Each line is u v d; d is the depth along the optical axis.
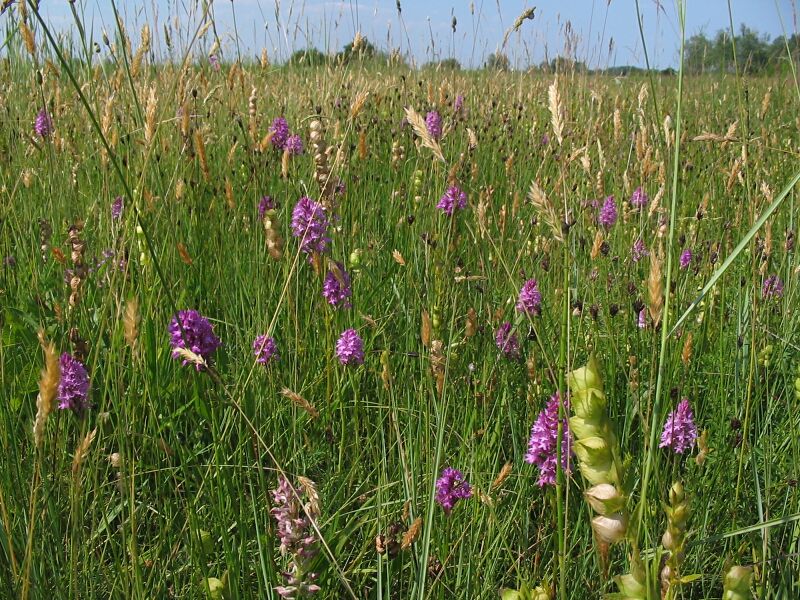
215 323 1.13
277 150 1.43
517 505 0.83
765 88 2.43
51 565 0.72
